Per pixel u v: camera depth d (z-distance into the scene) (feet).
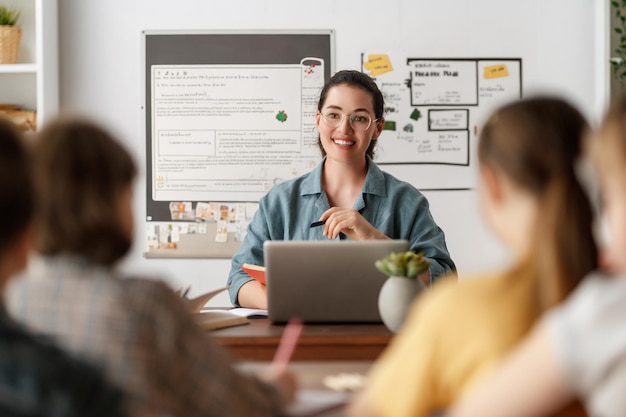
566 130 3.43
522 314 3.32
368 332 6.51
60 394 2.56
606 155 2.90
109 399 2.66
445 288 3.58
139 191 13.35
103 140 4.05
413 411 3.43
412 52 13.15
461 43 13.15
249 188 13.32
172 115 13.29
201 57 13.24
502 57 13.15
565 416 3.19
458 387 3.35
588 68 13.15
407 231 9.16
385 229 9.12
